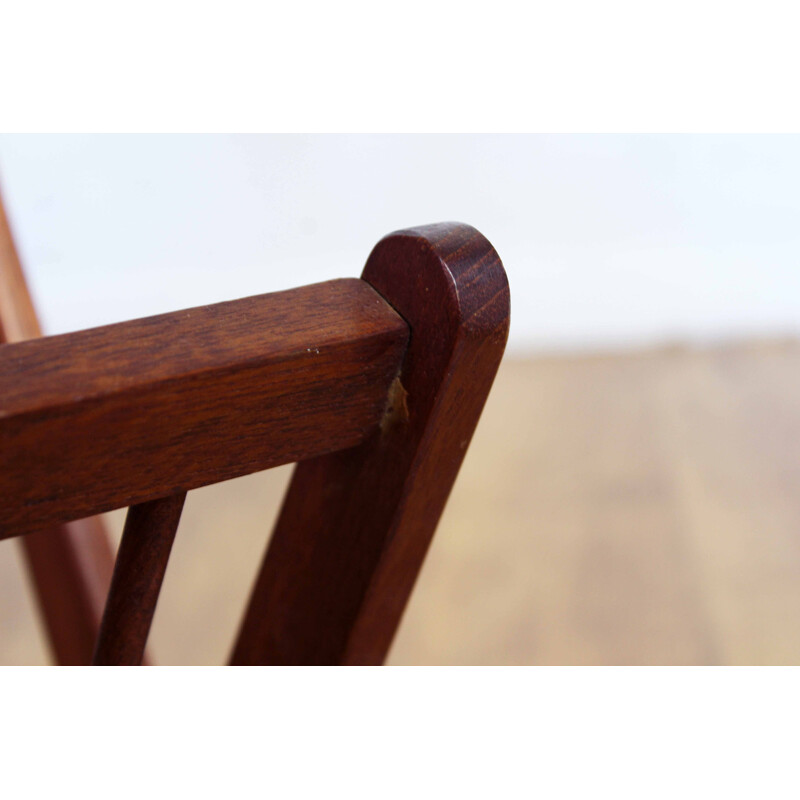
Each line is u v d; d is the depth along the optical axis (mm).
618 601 1165
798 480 1348
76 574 490
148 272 1715
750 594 1166
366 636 300
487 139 1654
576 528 1280
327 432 236
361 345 228
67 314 1710
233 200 1678
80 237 1659
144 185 1635
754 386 1573
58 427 188
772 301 1735
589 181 1680
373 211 1722
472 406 246
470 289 227
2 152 1552
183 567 1251
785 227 1691
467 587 1194
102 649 249
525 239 1724
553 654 1096
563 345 1739
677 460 1396
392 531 270
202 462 213
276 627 334
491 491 1346
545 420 1495
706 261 1713
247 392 211
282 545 325
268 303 224
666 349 1706
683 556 1228
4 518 192
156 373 196
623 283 1733
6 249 426
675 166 1662
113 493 203
